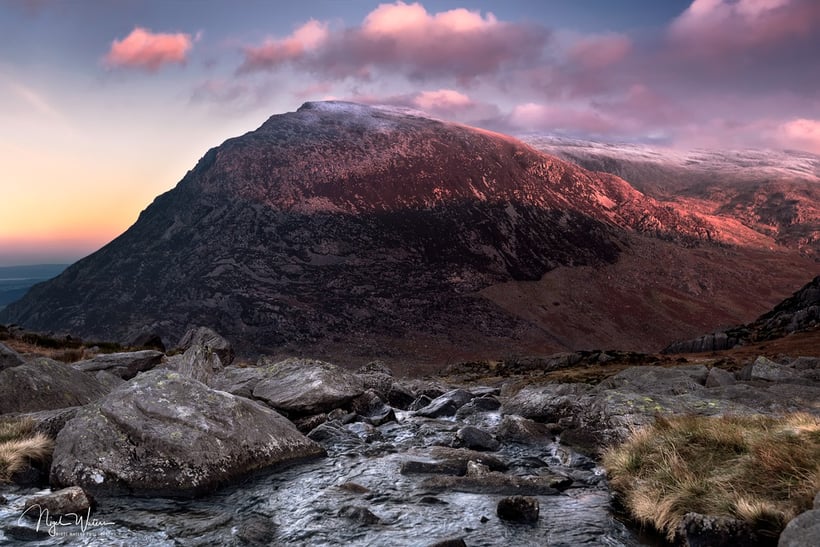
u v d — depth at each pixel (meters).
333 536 10.57
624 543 10.27
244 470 14.50
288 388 23.16
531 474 14.95
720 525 9.22
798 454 10.52
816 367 34.28
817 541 7.38
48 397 18.34
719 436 12.84
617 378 28.30
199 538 10.52
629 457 13.93
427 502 12.44
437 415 25.52
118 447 13.73
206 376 25.98
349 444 18.22
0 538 10.33
